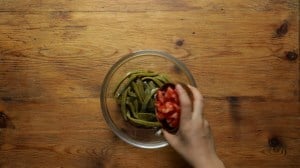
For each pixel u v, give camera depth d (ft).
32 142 3.32
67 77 3.37
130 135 3.32
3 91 3.35
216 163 2.92
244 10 3.47
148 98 3.13
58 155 3.32
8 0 3.41
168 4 3.44
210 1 3.45
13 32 3.40
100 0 3.43
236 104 3.40
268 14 3.48
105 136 3.34
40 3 3.42
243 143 3.37
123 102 3.19
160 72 3.36
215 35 3.44
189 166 3.33
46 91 3.36
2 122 3.33
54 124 3.34
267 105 3.41
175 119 2.86
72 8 3.41
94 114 3.35
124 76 3.22
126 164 3.33
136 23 3.42
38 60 3.38
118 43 3.40
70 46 3.39
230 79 3.42
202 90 3.40
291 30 3.47
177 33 3.43
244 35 3.45
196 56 3.42
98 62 3.39
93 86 3.37
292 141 3.39
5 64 3.38
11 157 3.30
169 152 3.34
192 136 2.87
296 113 3.42
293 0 3.48
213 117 3.38
